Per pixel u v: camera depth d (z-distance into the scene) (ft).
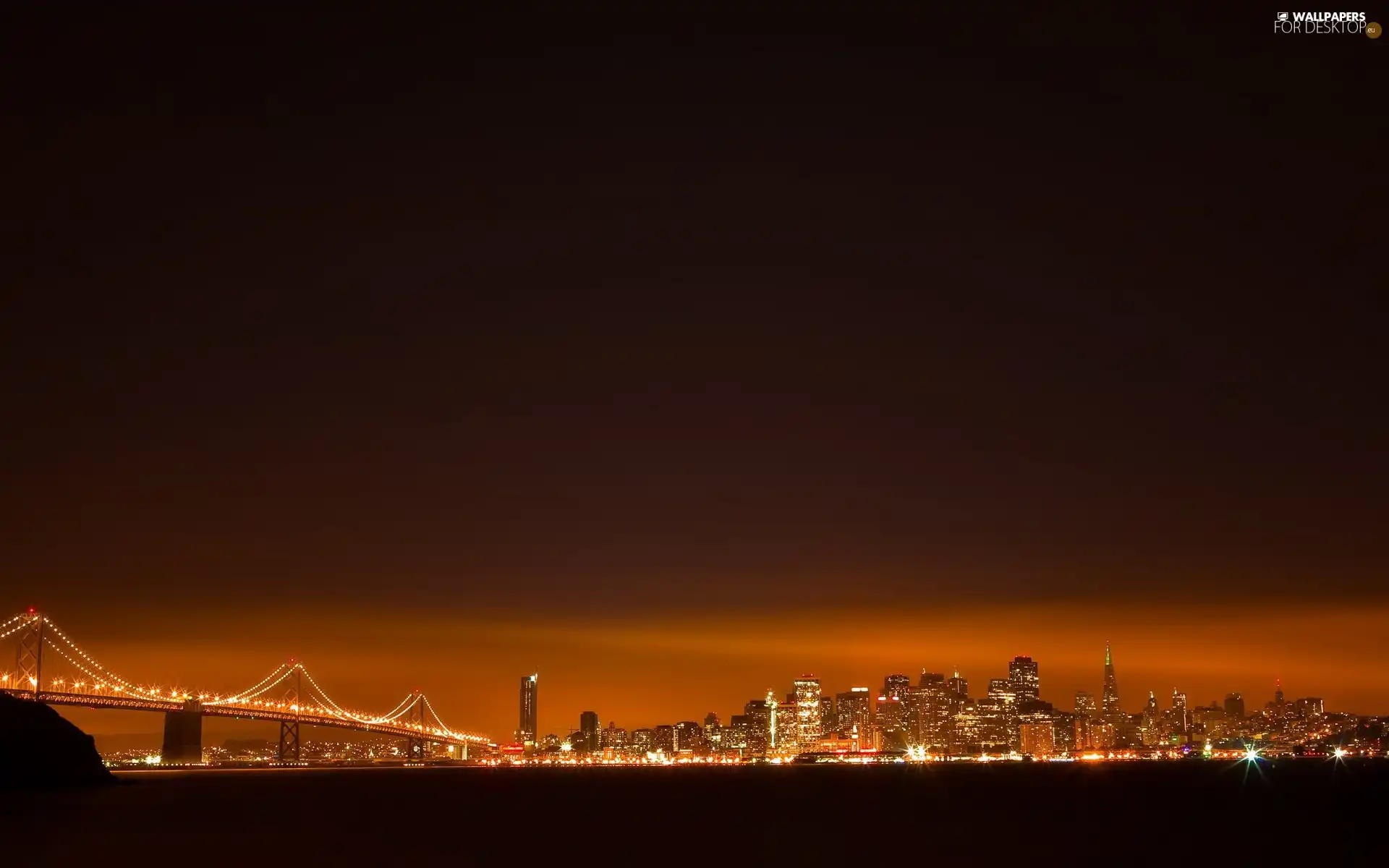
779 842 417.69
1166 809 594.65
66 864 331.36
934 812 574.15
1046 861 360.28
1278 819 515.09
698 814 563.07
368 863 349.61
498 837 434.30
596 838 432.25
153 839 398.62
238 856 359.66
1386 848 394.52
